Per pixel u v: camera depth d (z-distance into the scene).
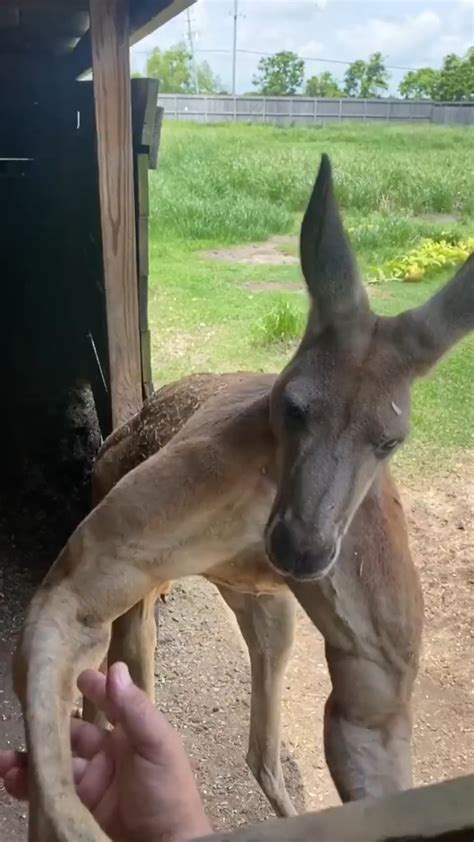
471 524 1.42
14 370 1.92
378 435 0.55
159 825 0.45
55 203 1.86
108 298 1.12
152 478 0.60
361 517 0.60
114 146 1.07
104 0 1.01
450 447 1.63
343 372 0.55
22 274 1.93
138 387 1.17
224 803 0.94
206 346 1.97
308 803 0.93
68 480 1.59
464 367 1.80
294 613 0.80
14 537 1.41
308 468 0.54
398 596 0.60
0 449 1.68
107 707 0.47
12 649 1.15
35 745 0.52
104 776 0.52
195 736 1.03
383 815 0.25
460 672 1.11
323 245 0.57
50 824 0.49
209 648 1.18
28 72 2.08
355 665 0.60
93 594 0.60
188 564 0.62
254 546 0.62
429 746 0.98
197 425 0.62
